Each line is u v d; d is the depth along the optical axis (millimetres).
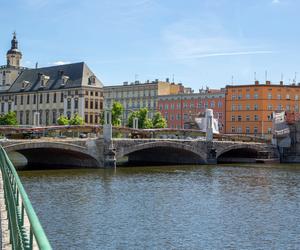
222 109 131375
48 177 52344
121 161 88375
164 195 40750
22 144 56906
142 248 23266
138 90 145500
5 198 15383
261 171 69062
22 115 156875
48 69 156375
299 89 129375
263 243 24875
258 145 93312
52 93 147375
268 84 126812
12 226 9500
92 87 141375
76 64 147625
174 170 67000
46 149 63250
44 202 35250
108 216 30781
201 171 66375
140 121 118312
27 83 158125
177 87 145750
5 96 163375
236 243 24750
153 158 87562
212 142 82875
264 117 126062
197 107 134625
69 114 141875
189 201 37812
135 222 29156
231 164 85000
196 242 24750
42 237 5023
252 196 41531
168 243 24375
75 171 60250
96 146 65625
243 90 128625
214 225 28953
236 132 129500
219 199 39312
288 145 97188
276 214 32938
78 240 24422
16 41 170250
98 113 143250
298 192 44750
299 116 104500
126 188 44781
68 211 32000
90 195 39531
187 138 93812
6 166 15539
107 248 23094
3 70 167375
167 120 139000
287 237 26266
